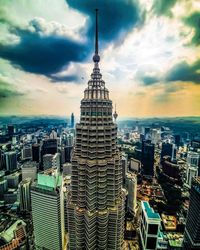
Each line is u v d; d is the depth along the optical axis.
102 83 72.31
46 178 106.69
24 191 171.62
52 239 110.56
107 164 73.44
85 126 71.19
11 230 142.00
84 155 72.44
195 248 106.00
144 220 121.62
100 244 76.56
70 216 79.19
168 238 134.12
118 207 77.69
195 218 108.75
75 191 77.56
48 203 105.00
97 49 71.12
